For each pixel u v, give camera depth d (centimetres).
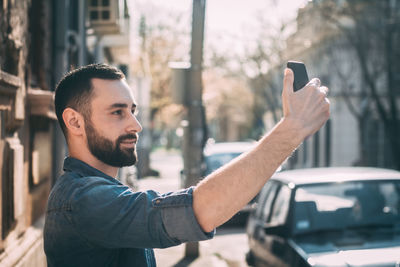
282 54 2075
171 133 8269
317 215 453
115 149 132
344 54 2061
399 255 380
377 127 2186
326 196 475
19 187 297
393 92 1556
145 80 2438
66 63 552
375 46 1587
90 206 115
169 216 106
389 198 479
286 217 455
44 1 468
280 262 435
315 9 1684
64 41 543
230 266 674
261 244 507
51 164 501
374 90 1578
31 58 418
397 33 1560
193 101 765
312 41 2012
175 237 107
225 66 2347
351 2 1544
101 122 130
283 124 107
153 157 5466
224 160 1202
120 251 128
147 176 2558
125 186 123
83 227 115
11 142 288
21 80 330
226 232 935
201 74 766
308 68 2372
